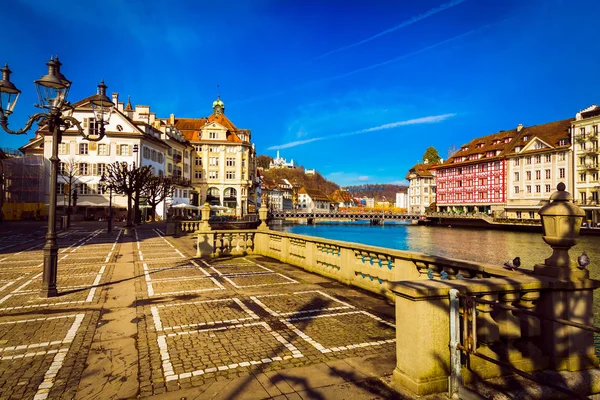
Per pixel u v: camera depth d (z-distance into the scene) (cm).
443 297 400
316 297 852
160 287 960
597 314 1516
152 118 6762
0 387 425
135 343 562
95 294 885
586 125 6575
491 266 543
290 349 533
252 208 9375
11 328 635
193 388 416
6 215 5316
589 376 406
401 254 762
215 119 8962
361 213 9900
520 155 7788
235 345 550
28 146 5953
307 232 7869
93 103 967
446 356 398
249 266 1316
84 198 5444
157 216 5984
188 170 7981
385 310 743
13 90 842
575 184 6756
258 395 397
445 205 9981
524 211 7688
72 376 452
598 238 5172
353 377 438
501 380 402
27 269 1252
